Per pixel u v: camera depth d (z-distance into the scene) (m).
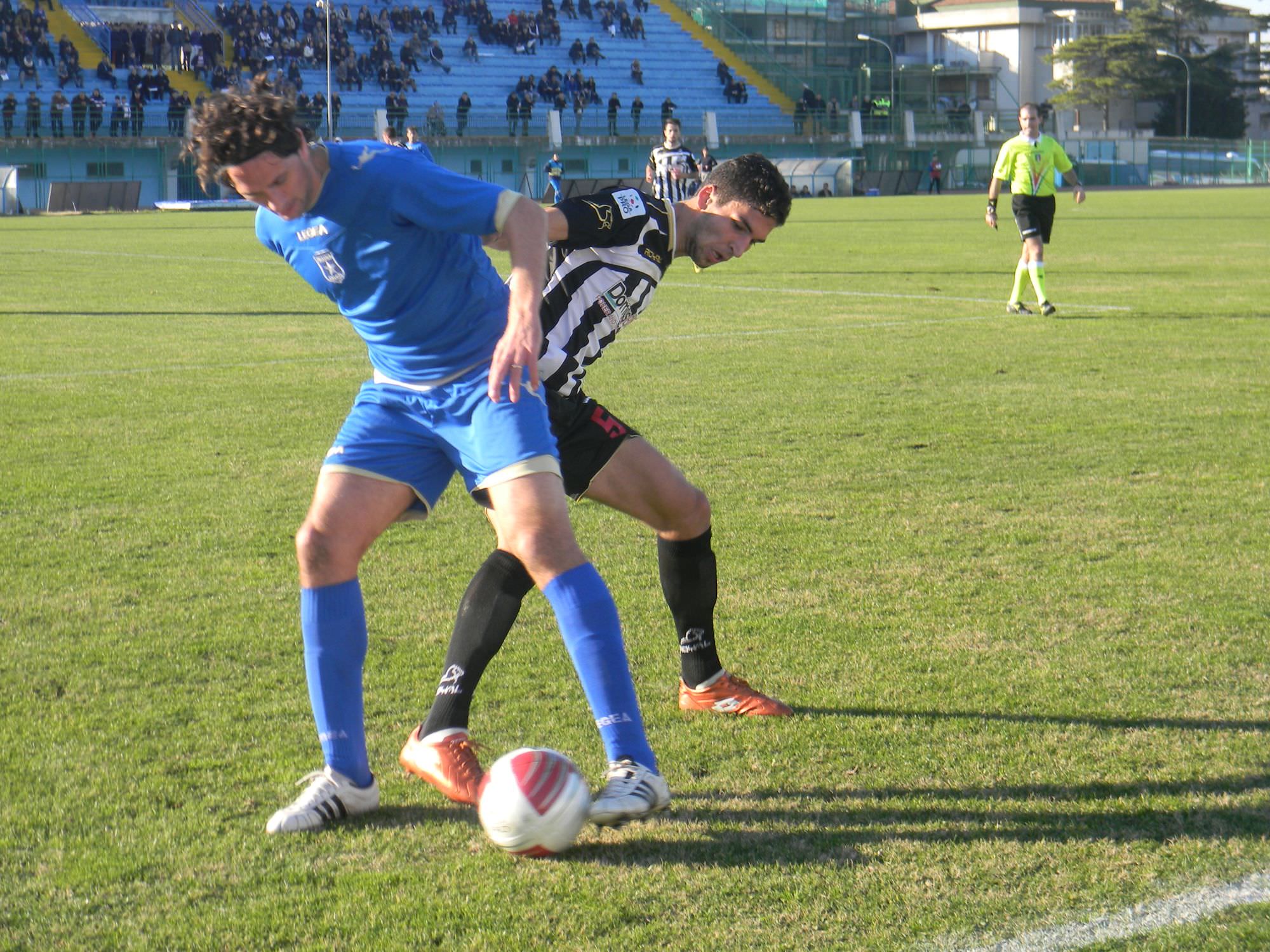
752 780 3.45
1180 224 29.77
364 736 3.46
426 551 5.57
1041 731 3.72
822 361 10.61
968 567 5.27
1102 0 89.69
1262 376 9.66
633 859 3.05
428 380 3.32
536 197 53.06
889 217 35.41
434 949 2.67
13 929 2.75
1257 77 97.44
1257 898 2.82
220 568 5.33
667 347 11.43
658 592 5.02
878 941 2.68
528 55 55.81
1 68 45.41
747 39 62.94
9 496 6.45
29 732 3.76
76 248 25.19
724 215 3.68
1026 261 13.46
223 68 48.16
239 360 10.92
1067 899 2.83
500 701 3.96
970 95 83.75
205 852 3.09
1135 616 4.67
